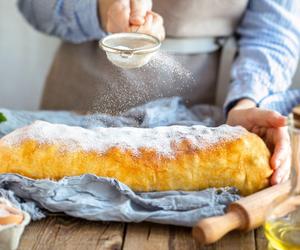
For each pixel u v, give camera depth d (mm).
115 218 1157
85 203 1162
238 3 1848
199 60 1925
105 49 1298
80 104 2025
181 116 1598
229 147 1217
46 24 1966
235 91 1681
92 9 1791
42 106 2111
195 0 1796
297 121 1064
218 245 1117
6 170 1203
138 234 1146
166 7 1804
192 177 1200
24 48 2439
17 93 2514
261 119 1355
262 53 1774
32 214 1166
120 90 1522
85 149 1217
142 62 1314
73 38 1954
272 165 1224
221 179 1204
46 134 1241
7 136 1245
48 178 1198
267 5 1854
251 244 1121
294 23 1827
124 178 1200
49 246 1108
